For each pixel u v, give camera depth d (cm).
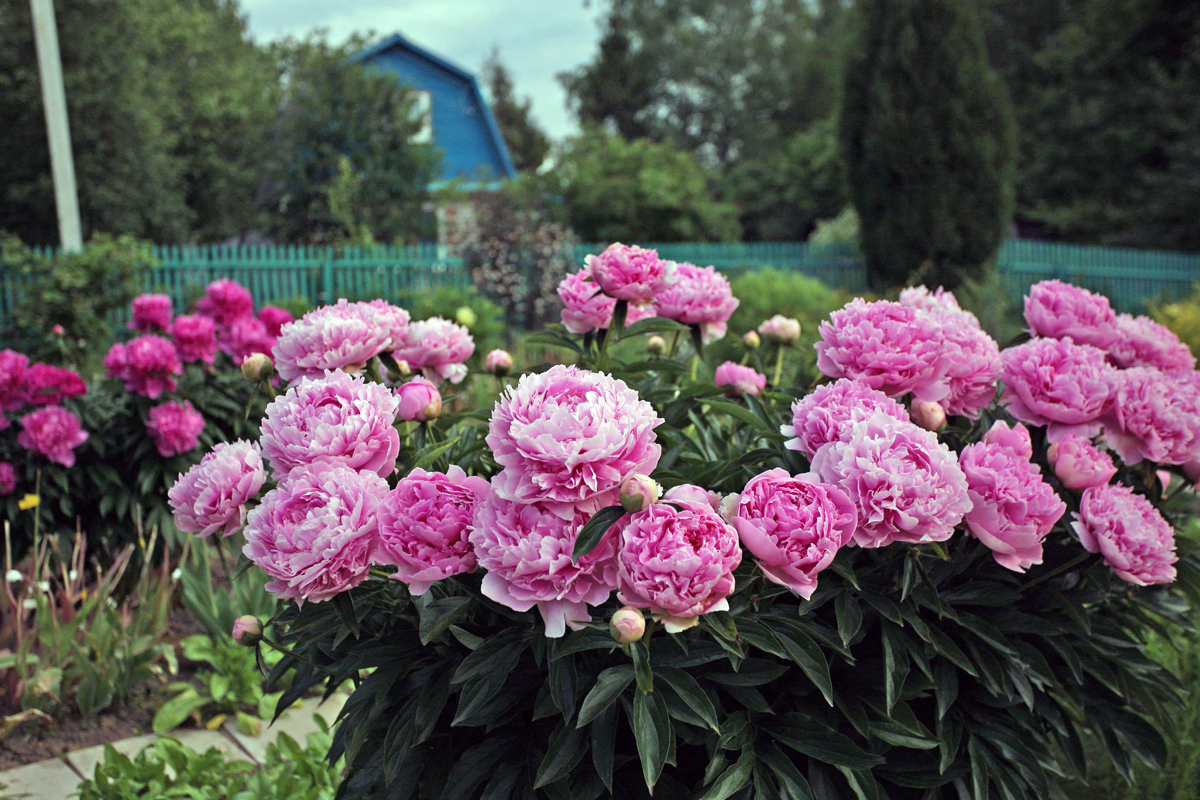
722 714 156
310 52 1933
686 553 127
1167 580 161
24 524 384
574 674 144
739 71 3862
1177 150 1961
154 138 1738
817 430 156
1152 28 2083
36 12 899
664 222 1917
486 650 145
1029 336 215
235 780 291
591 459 129
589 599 134
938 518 141
